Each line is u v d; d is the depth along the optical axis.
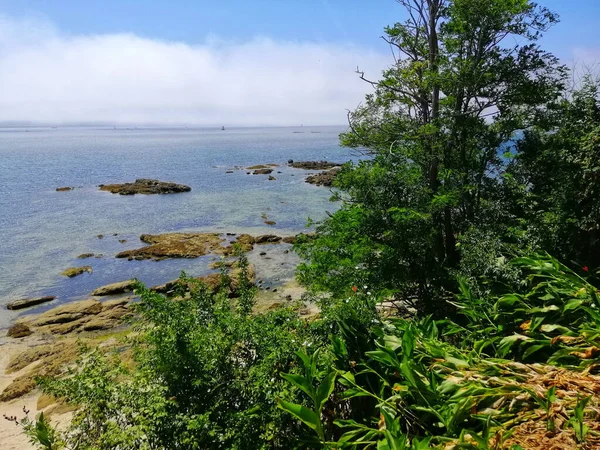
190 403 3.75
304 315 13.26
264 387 3.56
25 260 21.05
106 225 27.62
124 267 20.02
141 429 3.33
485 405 2.77
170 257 21.27
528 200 11.02
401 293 9.62
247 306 5.73
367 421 3.33
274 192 38.69
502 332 4.09
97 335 13.51
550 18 11.90
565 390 2.72
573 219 8.12
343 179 10.27
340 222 10.20
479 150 13.14
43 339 13.38
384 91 13.88
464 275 6.95
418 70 13.13
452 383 2.95
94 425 3.74
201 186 42.75
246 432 3.42
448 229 11.48
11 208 32.69
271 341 4.11
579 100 11.55
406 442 2.43
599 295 3.84
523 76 12.28
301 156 77.56
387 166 10.36
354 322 4.09
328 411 3.49
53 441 3.52
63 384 3.89
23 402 9.95
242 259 6.64
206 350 4.09
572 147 10.31
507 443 2.40
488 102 12.66
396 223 9.14
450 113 11.94
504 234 9.68
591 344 3.21
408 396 3.13
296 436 3.44
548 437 2.40
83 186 43.16
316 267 9.80
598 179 7.94
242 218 29.05
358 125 14.38
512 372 3.03
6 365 11.80
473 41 12.30
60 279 18.64
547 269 4.26
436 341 3.74
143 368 4.20
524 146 14.28
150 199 36.38
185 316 4.67
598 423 2.39
